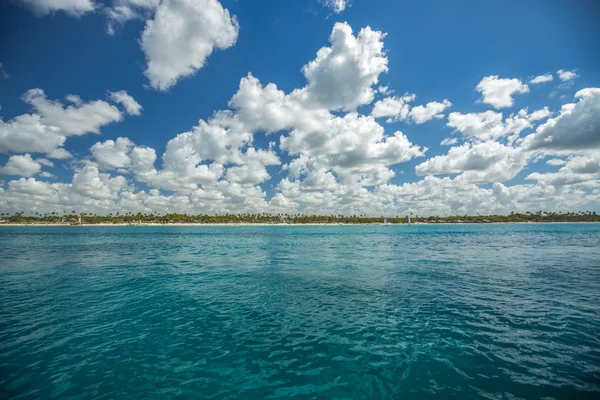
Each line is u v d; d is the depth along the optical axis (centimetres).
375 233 9988
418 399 643
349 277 1989
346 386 695
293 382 711
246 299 1438
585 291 1551
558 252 3506
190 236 8638
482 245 4616
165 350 877
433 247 4341
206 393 667
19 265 2662
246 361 811
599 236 6888
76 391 671
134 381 713
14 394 658
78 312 1240
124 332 1014
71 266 2605
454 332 999
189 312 1234
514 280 1852
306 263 2725
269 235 9112
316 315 1186
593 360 801
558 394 654
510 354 839
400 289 1625
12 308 1296
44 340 945
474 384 695
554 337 952
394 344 912
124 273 2223
